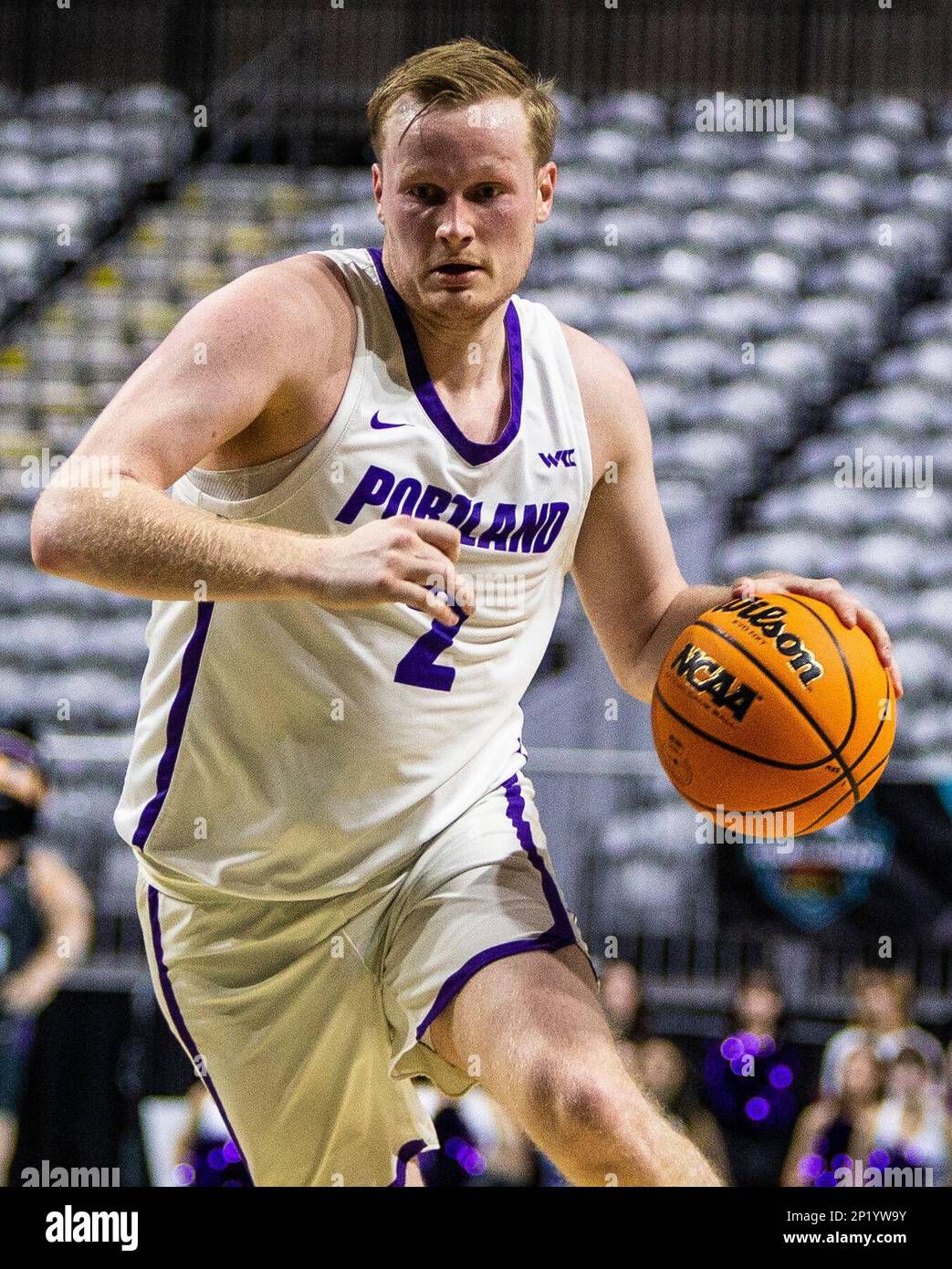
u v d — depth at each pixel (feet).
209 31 37.19
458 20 36.94
